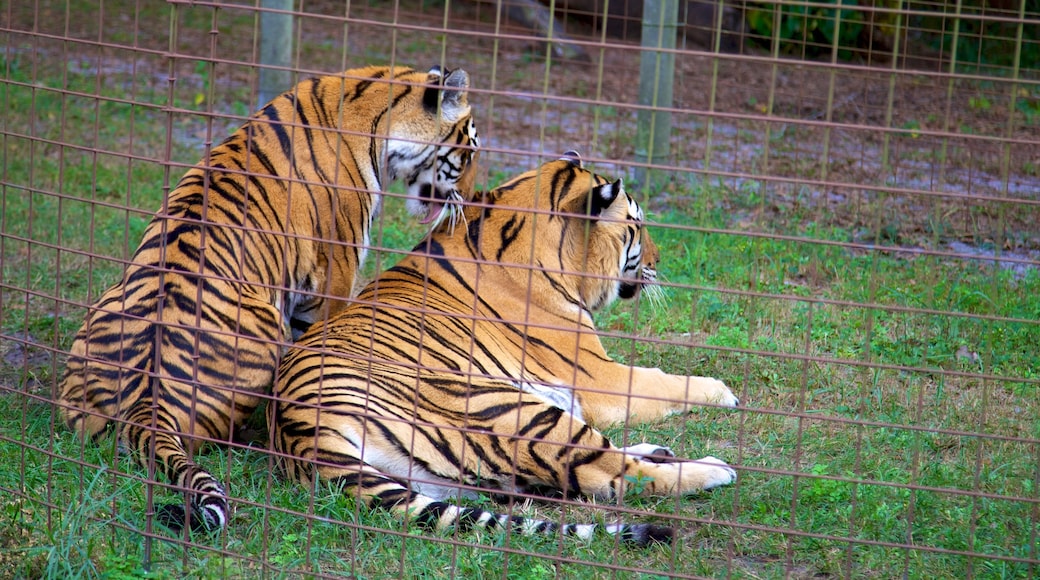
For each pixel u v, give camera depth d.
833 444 8.91
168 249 8.50
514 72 23.95
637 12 25.48
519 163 17.61
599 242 9.53
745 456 8.76
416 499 7.20
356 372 7.86
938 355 10.82
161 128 18.75
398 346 8.30
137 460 7.69
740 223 14.95
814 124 5.26
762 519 7.63
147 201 14.95
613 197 9.05
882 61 22.69
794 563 7.08
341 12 27.02
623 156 18.56
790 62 5.29
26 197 14.73
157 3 27.45
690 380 9.62
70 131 18.03
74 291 12.02
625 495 7.92
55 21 25.22
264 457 8.41
